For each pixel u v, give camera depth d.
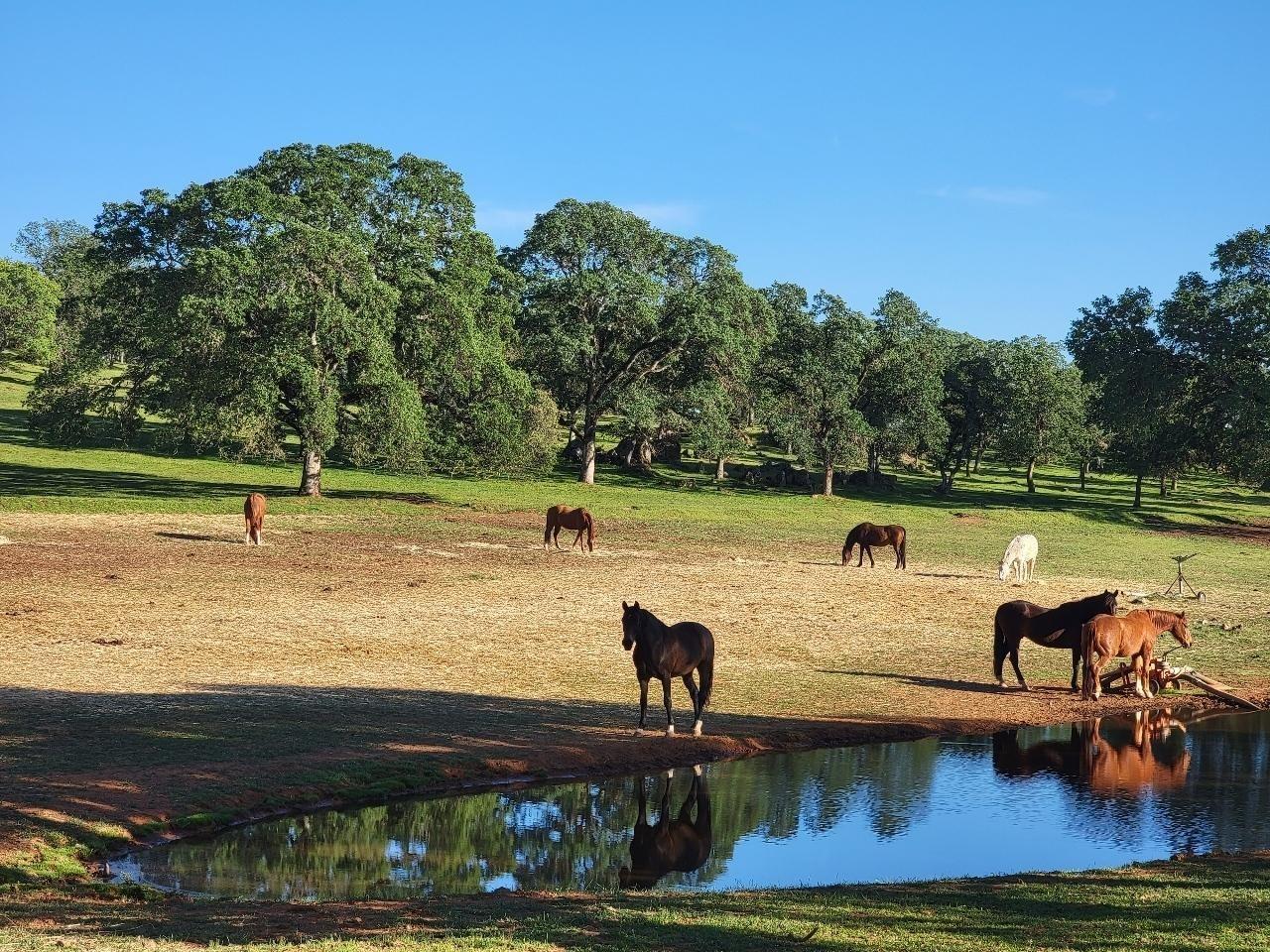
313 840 12.46
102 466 61.84
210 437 48.31
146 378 55.28
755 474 78.94
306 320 49.25
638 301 68.56
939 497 80.12
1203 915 9.08
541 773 15.43
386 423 50.09
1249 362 70.69
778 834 13.21
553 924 8.77
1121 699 21.56
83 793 12.76
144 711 16.70
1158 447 74.31
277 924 8.79
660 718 18.44
